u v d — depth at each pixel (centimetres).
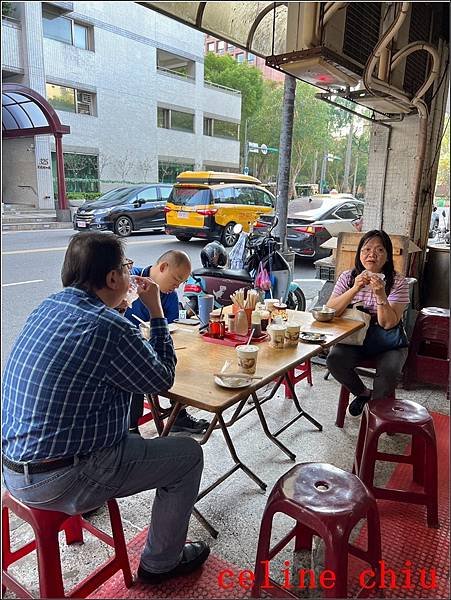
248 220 865
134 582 174
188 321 267
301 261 911
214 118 1692
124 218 855
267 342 230
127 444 152
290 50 275
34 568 181
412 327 387
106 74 1329
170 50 1480
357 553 165
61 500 139
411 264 426
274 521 211
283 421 301
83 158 1326
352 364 284
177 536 168
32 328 144
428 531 204
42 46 1144
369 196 445
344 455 263
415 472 236
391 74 336
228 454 262
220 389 172
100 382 140
